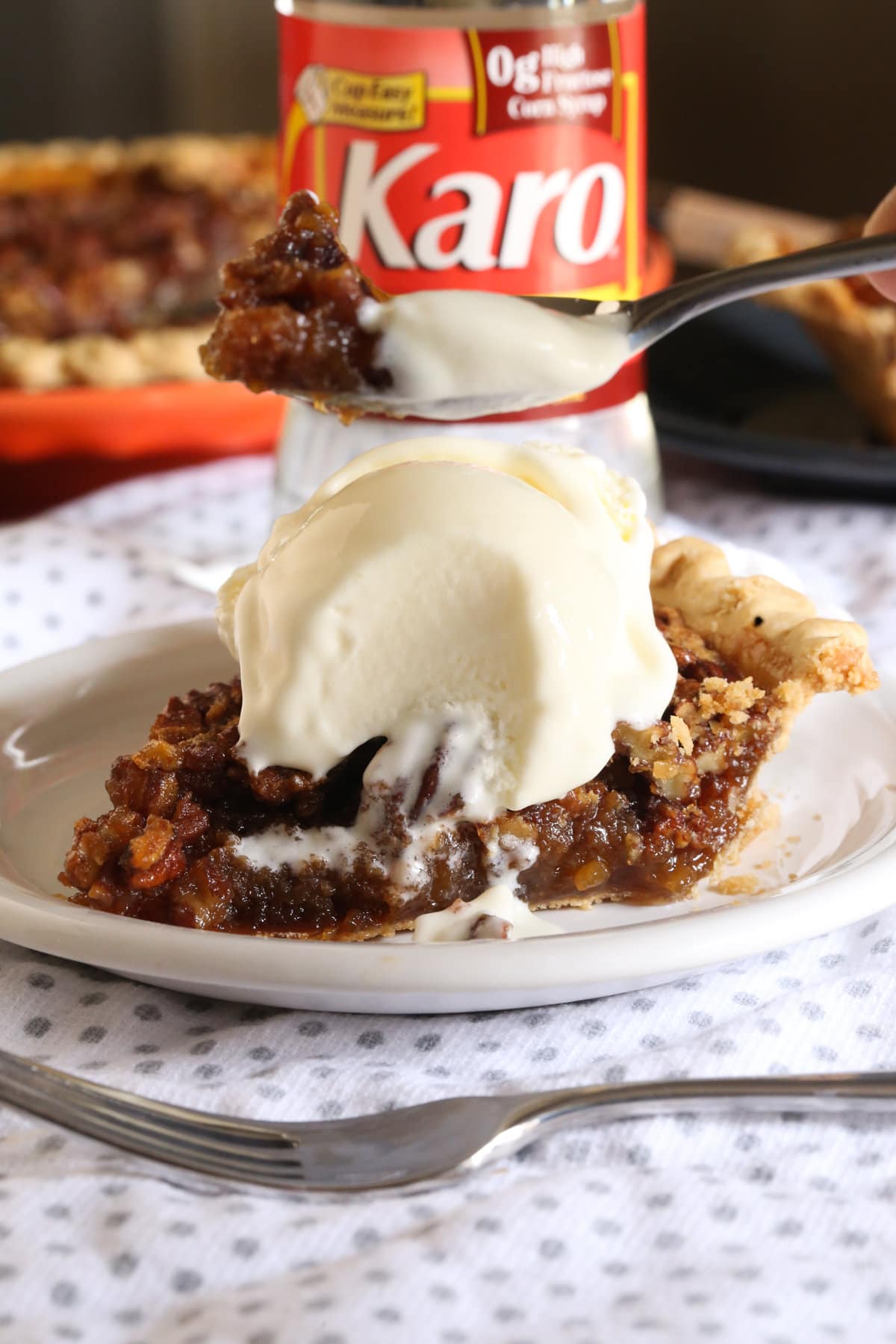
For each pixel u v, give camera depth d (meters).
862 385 0.61
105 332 0.71
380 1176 0.36
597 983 0.39
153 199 0.80
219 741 0.43
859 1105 0.38
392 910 0.43
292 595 0.42
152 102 1.23
